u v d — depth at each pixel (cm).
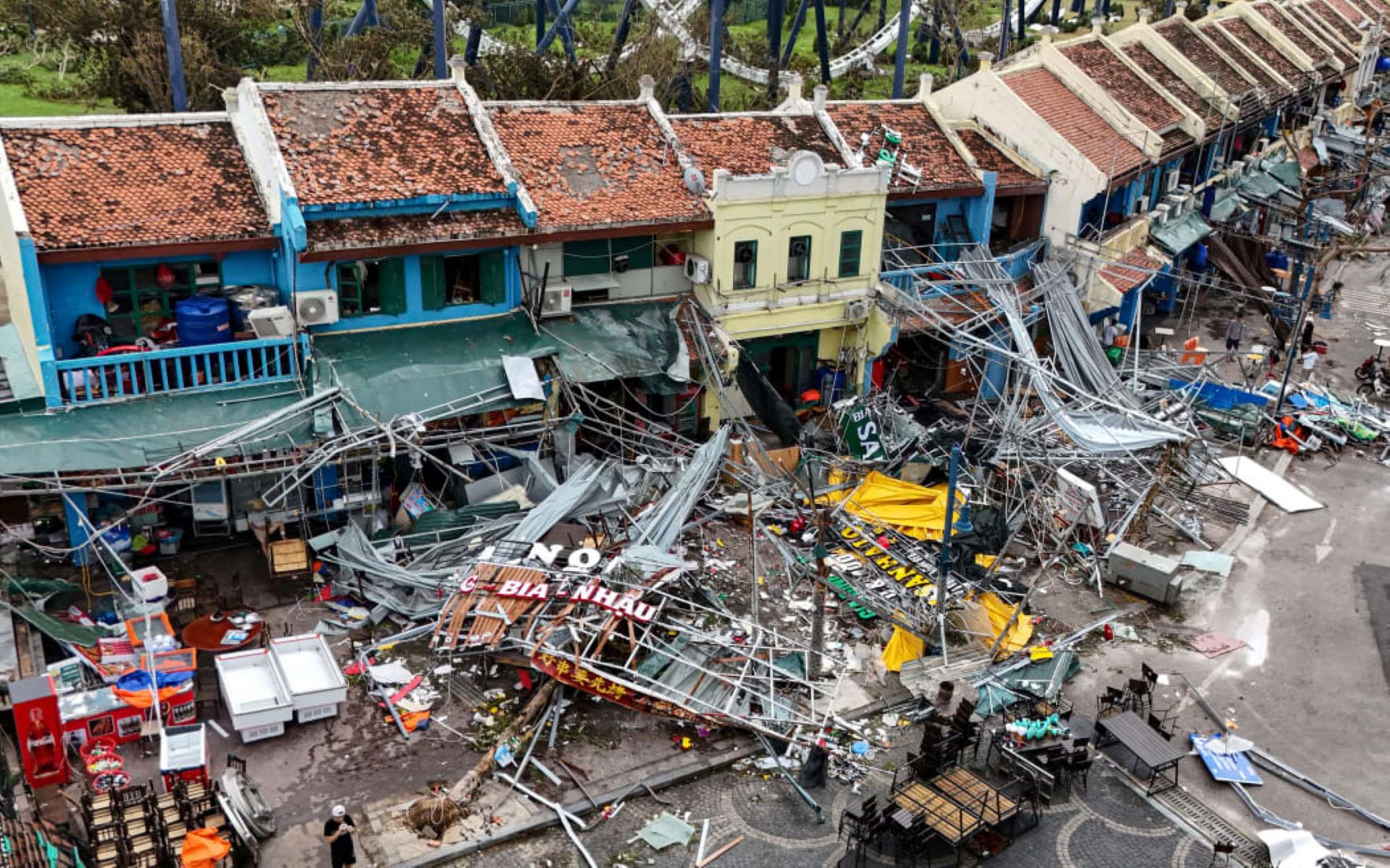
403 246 3056
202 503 2953
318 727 2372
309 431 2873
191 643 2583
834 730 2436
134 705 2267
